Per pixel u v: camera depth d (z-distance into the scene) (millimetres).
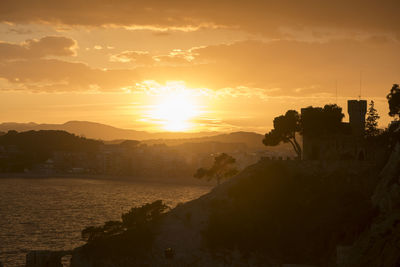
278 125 149875
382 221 107312
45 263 135250
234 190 138750
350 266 101875
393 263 89938
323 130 145000
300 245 119938
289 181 136250
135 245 133875
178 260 127188
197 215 136750
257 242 124438
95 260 133375
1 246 190125
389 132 139500
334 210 122875
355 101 148250
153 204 147500
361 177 128750
